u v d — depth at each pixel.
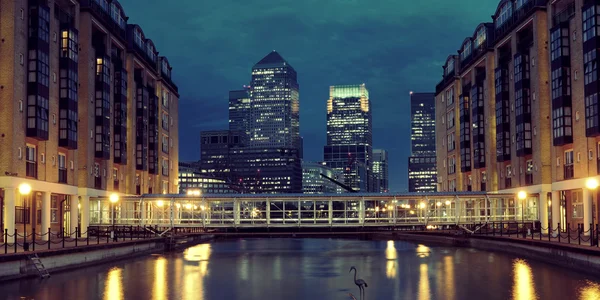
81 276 45.44
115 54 85.25
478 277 45.56
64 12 68.62
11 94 55.56
